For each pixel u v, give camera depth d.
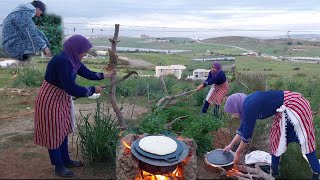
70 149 3.23
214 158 2.69
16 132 3.77
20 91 6.42
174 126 3.46
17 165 2.80
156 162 2.29
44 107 2.49
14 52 3.08
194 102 5.55
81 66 2.77
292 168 2.73
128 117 4.29
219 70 4.56
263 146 3.28
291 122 2.48
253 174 2.63
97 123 2.91
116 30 2.91
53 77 2.47
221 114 4.36
